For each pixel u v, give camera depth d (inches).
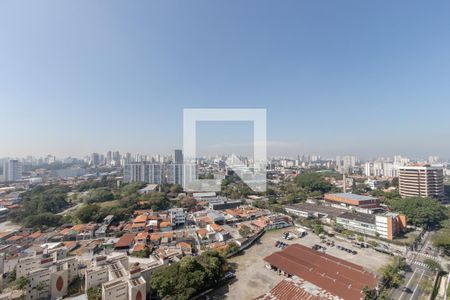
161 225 2561.5
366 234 2503.7
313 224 2748.5
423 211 2623.0
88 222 2731.3
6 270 1633.9
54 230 2591.0
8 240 2246.6
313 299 1267.2
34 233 2431.1
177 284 1269.7
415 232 2559.1
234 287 1470.2
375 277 1472.7
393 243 2230.6
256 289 1445.6
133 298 1205.7
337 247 2127.2
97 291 1298.0
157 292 1288.1
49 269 1385.3
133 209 3230.8
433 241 2181.3
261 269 1710.1
